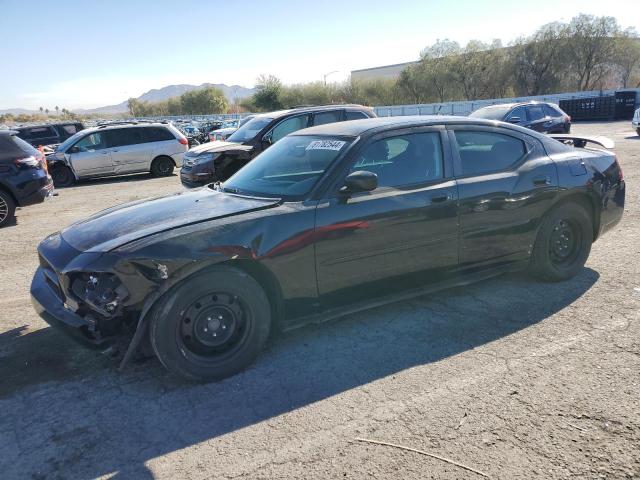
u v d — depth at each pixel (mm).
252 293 3188
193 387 3129
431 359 3340
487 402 2818
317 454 2463
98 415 2873
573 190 4406
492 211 4027
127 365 3424
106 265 2898
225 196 3783
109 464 2469
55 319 3133
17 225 8773
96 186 13922
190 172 9109
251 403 2928
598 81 44625
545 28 43781
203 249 3002
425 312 4094
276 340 3723
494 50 46531
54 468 2455
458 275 4020
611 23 42312
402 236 3645
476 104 36281
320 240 3348
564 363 3195
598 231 4750
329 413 2795
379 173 3678
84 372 3369
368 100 55031
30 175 8766
